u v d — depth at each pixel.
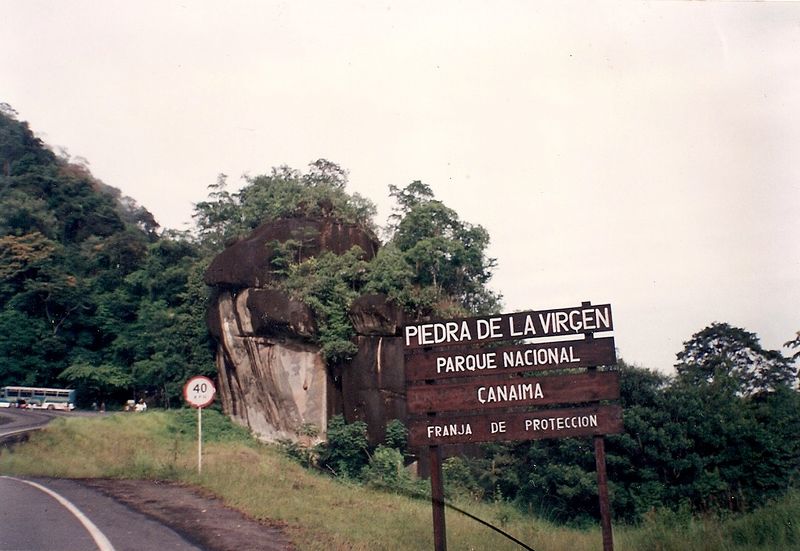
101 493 16.77
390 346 39.22
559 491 26.00
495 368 11.96
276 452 38.91
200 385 20.27
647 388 27.58
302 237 45.47
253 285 44.97
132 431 39.50
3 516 13.97
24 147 85.12
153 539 12.30
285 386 42.16
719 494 25.06
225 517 14.48
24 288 66.31
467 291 43.28
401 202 47.38
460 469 30.44
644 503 24.95
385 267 41.28
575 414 11.72
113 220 82.31
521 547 14.73
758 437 25.58
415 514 18.20
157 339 56.44
